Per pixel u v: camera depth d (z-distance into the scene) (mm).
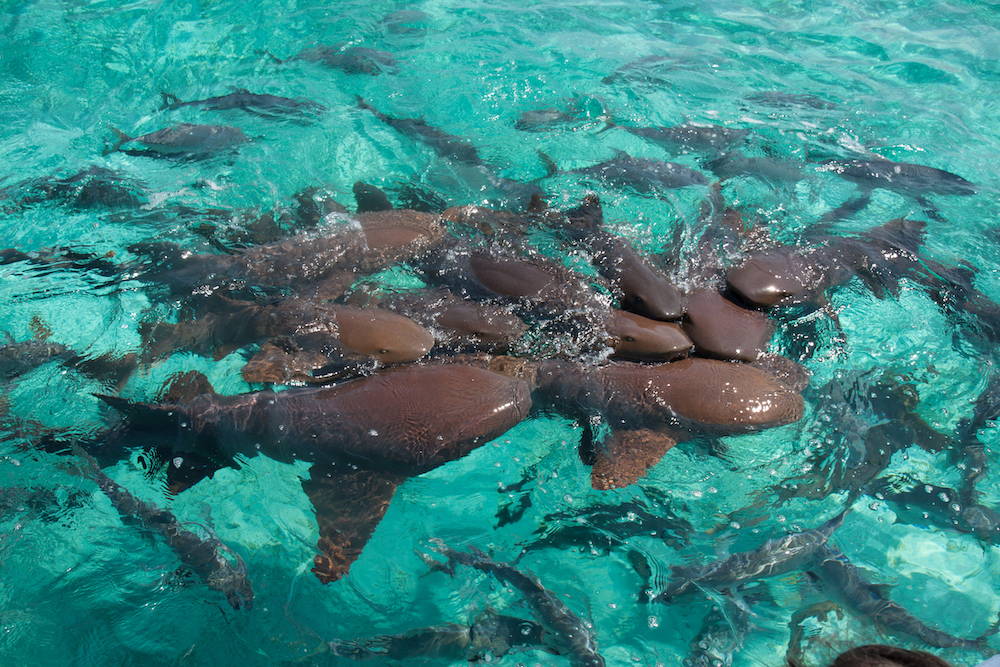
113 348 4660
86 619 3453
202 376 4422
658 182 6074
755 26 8875
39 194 5816
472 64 7660
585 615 3518
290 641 3414
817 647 3365
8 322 4785
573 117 6930
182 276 5105
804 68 7945
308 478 4023
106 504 3885
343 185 6070
